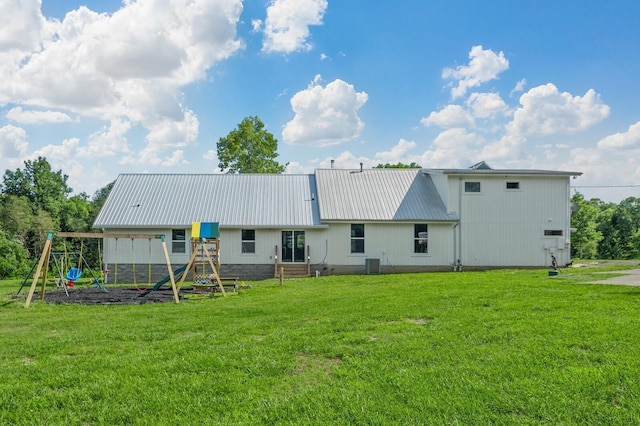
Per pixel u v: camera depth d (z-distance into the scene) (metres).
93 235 15.34
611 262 27.78
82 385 5.52
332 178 28.62
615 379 5.12
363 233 25.16
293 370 5.95
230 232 24.97
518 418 4.36
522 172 24.98
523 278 17.36
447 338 7.10
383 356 6.32
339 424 4.35
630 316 8.27
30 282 25.56
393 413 4.52
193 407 4.81
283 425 4.36
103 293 16.80
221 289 15.64
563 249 25.23
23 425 4.53
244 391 5.23
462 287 14.52
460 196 25.38
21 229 42.06
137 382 5.54
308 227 24.75
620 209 71.38
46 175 53.59
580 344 6.45
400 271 25.08
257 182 28.88
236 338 7.71
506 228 25.31
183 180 28.94
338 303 11.67
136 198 26.70
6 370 6.20
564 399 4.68
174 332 8.62
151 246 24.89
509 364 5.74
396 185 28.00
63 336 8.53
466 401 4.71
